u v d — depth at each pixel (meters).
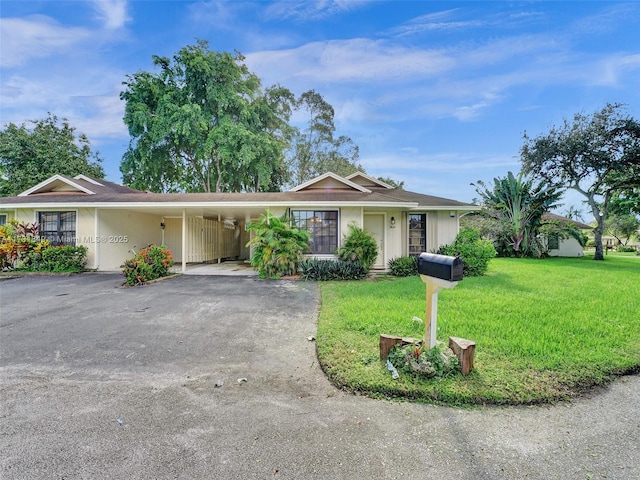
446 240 12.20
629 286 7.79
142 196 12.13
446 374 2.96
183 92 21.30
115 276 10.08
